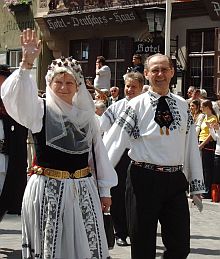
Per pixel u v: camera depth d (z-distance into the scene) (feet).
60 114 13.76
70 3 68.39
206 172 38.17
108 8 64.54
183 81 61.21
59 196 13.52
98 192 14.44
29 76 13.34
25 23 75.05
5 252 22.34
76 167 13.79
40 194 13.55
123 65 66.54
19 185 20.01
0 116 19.93
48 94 13.97
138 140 16.42
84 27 67.87
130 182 16.37
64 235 13.48
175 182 16.16
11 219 29.32
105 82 49.32
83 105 14.05
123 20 63.93
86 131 14.08
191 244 24.67
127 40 65.41
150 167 16.12
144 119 16.35
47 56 73.36
